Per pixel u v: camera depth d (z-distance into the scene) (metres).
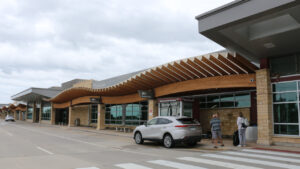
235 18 10.09
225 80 15.40
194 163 8.60
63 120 48.78
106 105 32.78
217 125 13.06
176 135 12.77
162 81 19.64
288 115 13.22
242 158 9.68
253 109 16.80
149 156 10.29
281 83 13.67
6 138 17.84
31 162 8.84
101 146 13.97
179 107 17.98
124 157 10.01
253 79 14.38
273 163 8.57
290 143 12.84
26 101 65.75
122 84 21.95
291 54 13.57
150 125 14.45
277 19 10.91
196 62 14.77
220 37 11.60
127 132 24.97
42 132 24.52
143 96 20.64
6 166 8.12
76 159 9.48
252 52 13.46
